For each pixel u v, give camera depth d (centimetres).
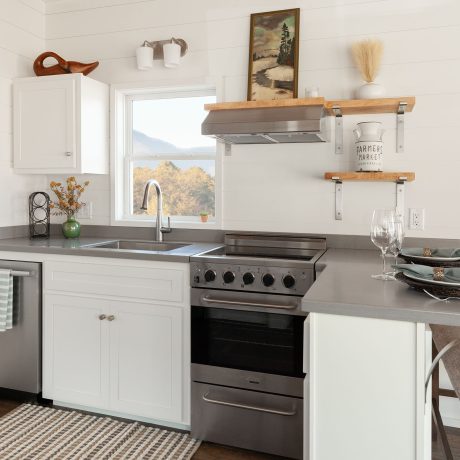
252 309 221
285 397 219
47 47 335
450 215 255
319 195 278
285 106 250
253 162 290
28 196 328
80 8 326
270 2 283
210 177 315
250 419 226
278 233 286
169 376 240
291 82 273
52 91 297
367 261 219
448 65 253
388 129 264
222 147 295
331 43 273
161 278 239
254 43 283
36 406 270
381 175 247
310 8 276
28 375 269
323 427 136
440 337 165
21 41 316
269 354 222
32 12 324
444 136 254
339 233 275
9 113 309
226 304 225
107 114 319
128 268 245
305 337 142
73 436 238
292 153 282
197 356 234
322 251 262
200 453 227
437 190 256
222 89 294
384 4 262
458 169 253
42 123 301
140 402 246
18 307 268
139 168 331
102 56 321
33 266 263
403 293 144
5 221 310
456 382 135
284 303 216
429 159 257
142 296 243
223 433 231
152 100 326
